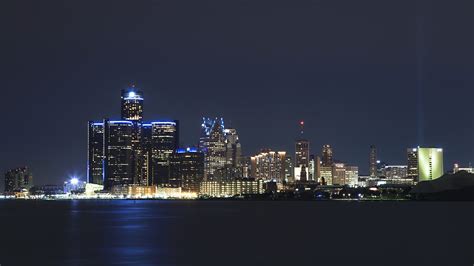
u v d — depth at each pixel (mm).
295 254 136375
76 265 121125
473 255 131500
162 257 132625
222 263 122562
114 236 189625
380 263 120250
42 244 163000
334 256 132000
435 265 116812
